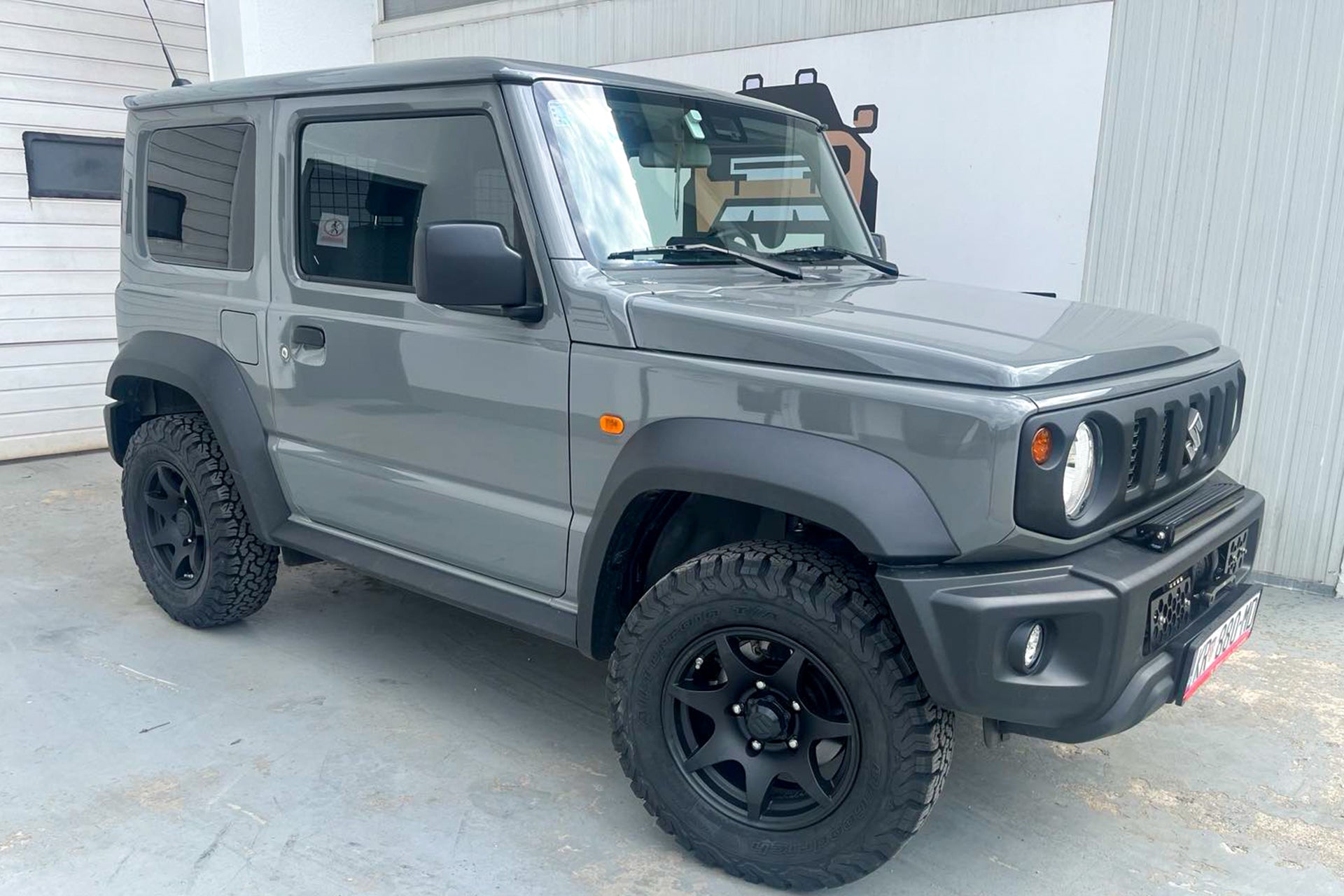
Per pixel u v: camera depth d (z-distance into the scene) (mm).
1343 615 3988
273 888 2254
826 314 2270
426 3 7176
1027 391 1920
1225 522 2354
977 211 4773
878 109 4996
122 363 3576
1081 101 4398
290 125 3023
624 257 2518
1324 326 4012
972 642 1907
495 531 2670
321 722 3025
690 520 2516
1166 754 2957
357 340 2865
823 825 2168
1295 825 2609
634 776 2393
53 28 6012
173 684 3250
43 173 6066
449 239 2275
